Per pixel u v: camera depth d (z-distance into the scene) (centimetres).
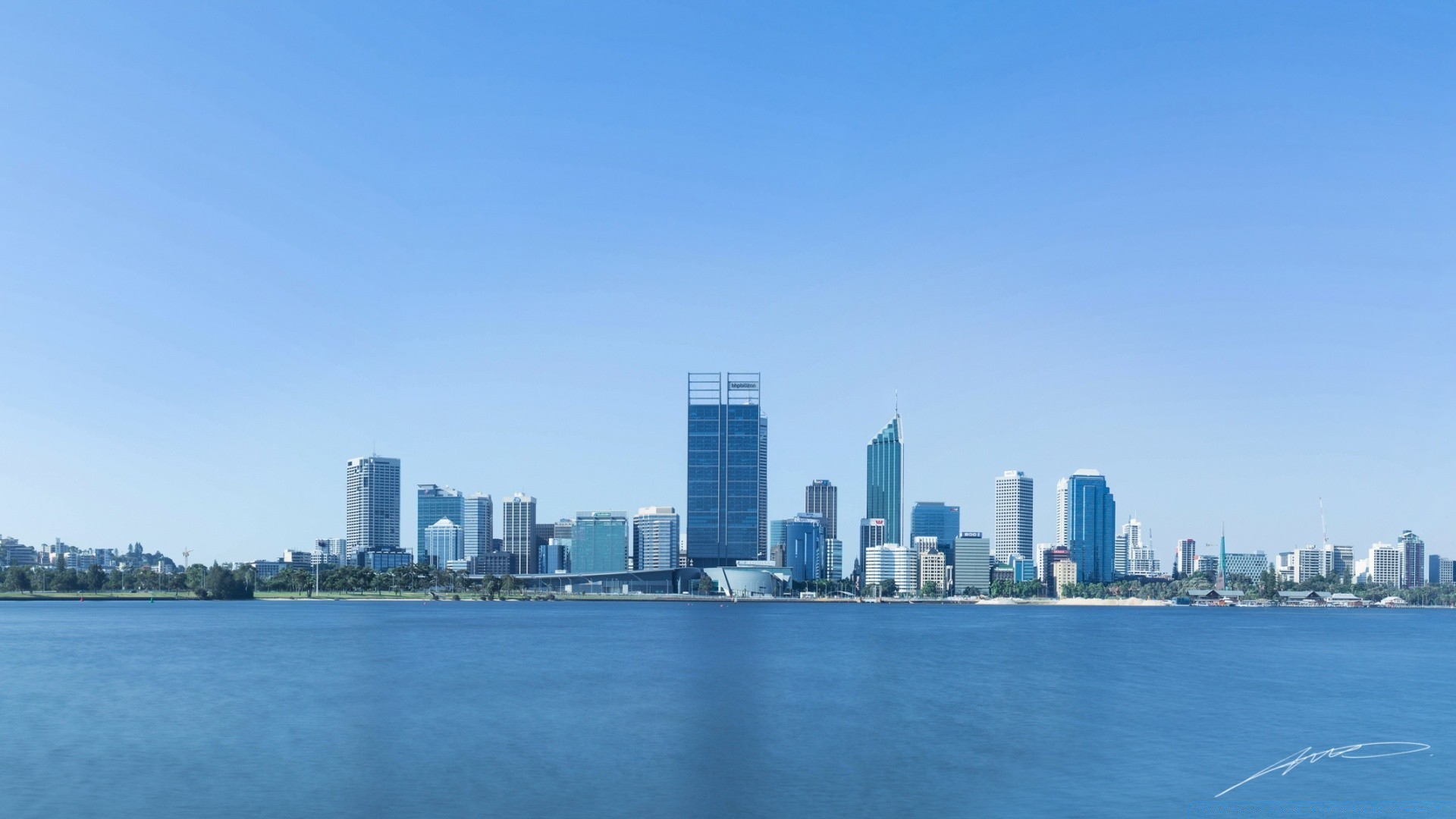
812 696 14225
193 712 12362
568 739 10544
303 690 14600
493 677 16538
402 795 8144
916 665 19500
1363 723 12019
